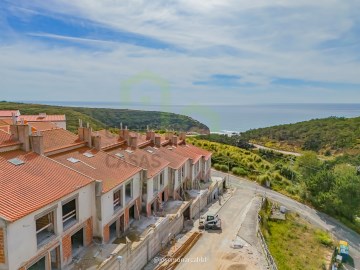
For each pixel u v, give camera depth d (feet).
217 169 244.22
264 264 102.17
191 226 131.64
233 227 132.05
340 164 237.45
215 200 173.06
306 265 122.21
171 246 110.11
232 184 213.46
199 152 195.00
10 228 57.41
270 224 156.76
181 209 128.77
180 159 154.51
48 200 67.26
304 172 231.30
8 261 57.47
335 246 144.46
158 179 126.31
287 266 116.26
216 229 128.57
